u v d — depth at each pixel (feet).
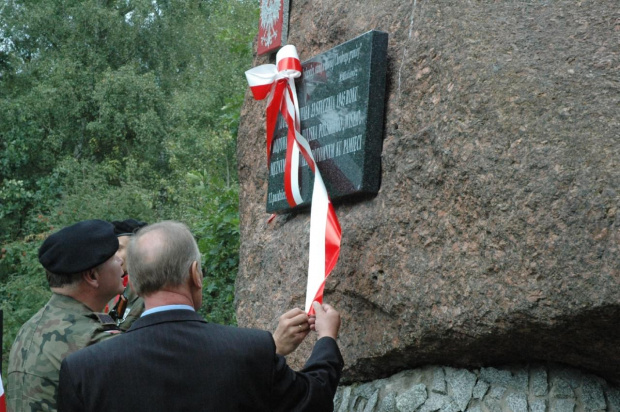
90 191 41.93
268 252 13.32
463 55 9.66
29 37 69.05
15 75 66.95
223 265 24.40
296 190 12.04
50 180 56.65
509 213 8.68
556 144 8.48
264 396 6.69
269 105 12.94
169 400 6.38
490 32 9.64
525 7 9.67
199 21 75.56
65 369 6.63
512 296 8.59
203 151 54.49
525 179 8.59
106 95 65.98
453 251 9.39
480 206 9.03
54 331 8.61
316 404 7.08
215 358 6.57
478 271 9.02
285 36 14.19
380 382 11.17
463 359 9.98
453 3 10.25
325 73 11.81
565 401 9.16
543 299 8.28
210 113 63.82
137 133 65.26
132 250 7.04
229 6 57.82
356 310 11.15
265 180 14.33
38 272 34.47
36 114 63.67
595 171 8.11
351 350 11.18
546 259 8.29
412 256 9.98
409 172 10.12
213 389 6.44
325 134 11.64
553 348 9.00
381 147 10.78
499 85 9.14
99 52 69.72
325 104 11.73
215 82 64.85
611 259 7.77
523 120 8.81
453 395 10.04
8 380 8.70
